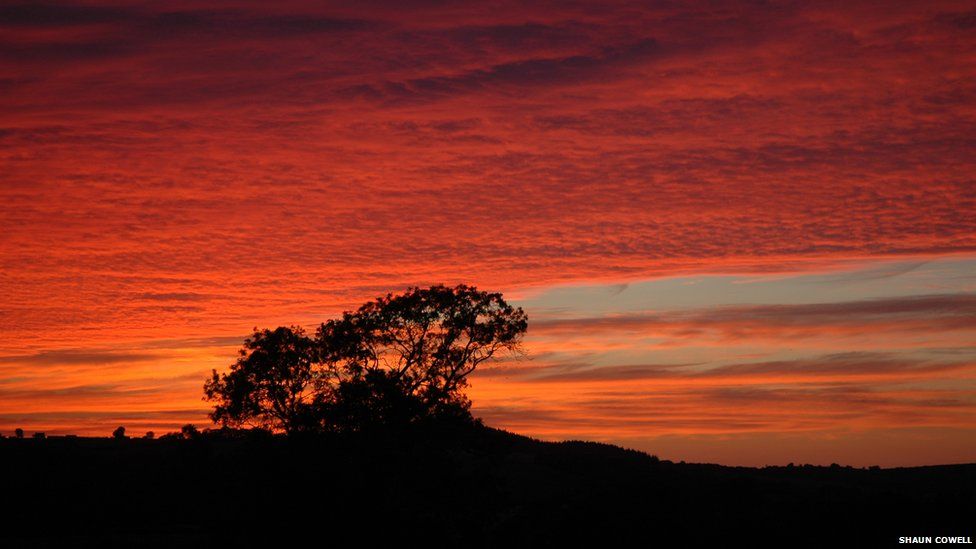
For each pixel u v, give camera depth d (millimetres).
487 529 36969
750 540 42531
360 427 34188
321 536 33250
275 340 36406
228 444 41438
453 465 34469
